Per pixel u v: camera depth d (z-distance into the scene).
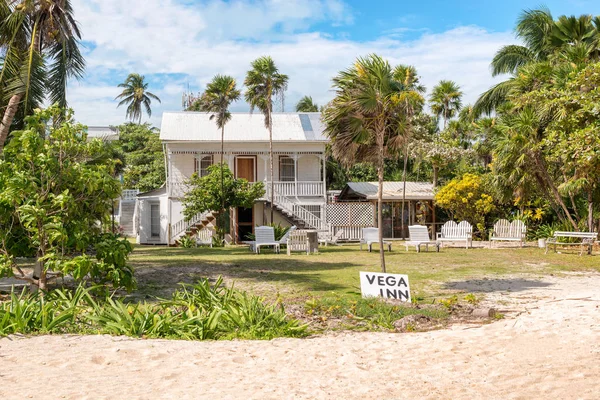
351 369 5.79
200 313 8.40
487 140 32.88
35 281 10.76
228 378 5.50
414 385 5.16
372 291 10.34
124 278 10.48
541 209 28.19
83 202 11.38
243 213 32.62
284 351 6.61
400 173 45.03
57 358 6.27
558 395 4.66
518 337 6.92
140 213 33.50
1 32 16.06
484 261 18.17
